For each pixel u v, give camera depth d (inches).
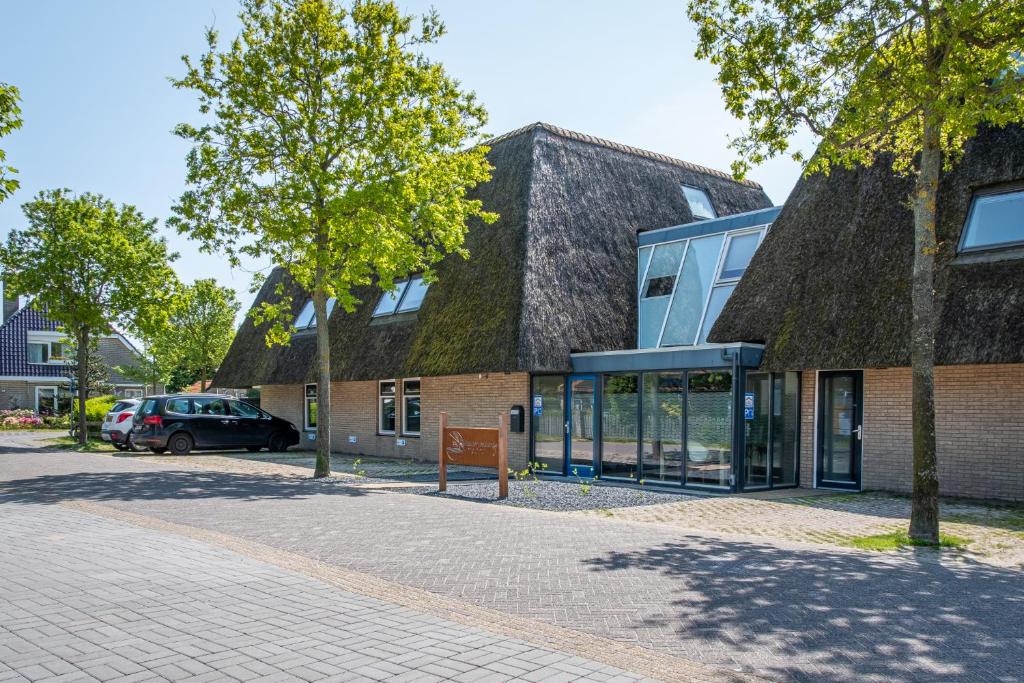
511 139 794.8
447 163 625.9
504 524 372.5
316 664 177.2
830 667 180.4
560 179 740.7
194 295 1502.2
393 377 756.0
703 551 310.0
